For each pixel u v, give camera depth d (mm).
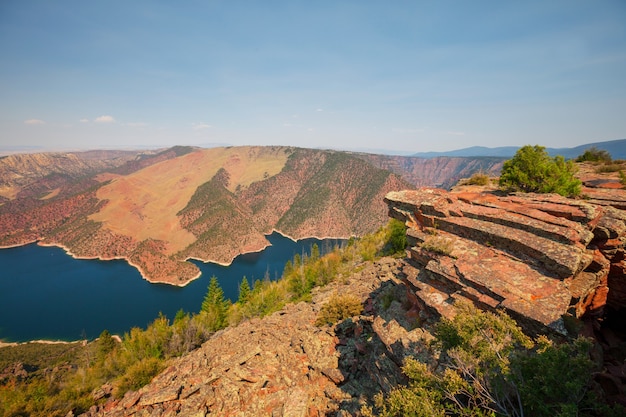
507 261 15750
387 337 17500
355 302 28547
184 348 58500
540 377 8406
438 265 17328
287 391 19016
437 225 20188
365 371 18875
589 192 22922
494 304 13805
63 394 33594
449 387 9508
